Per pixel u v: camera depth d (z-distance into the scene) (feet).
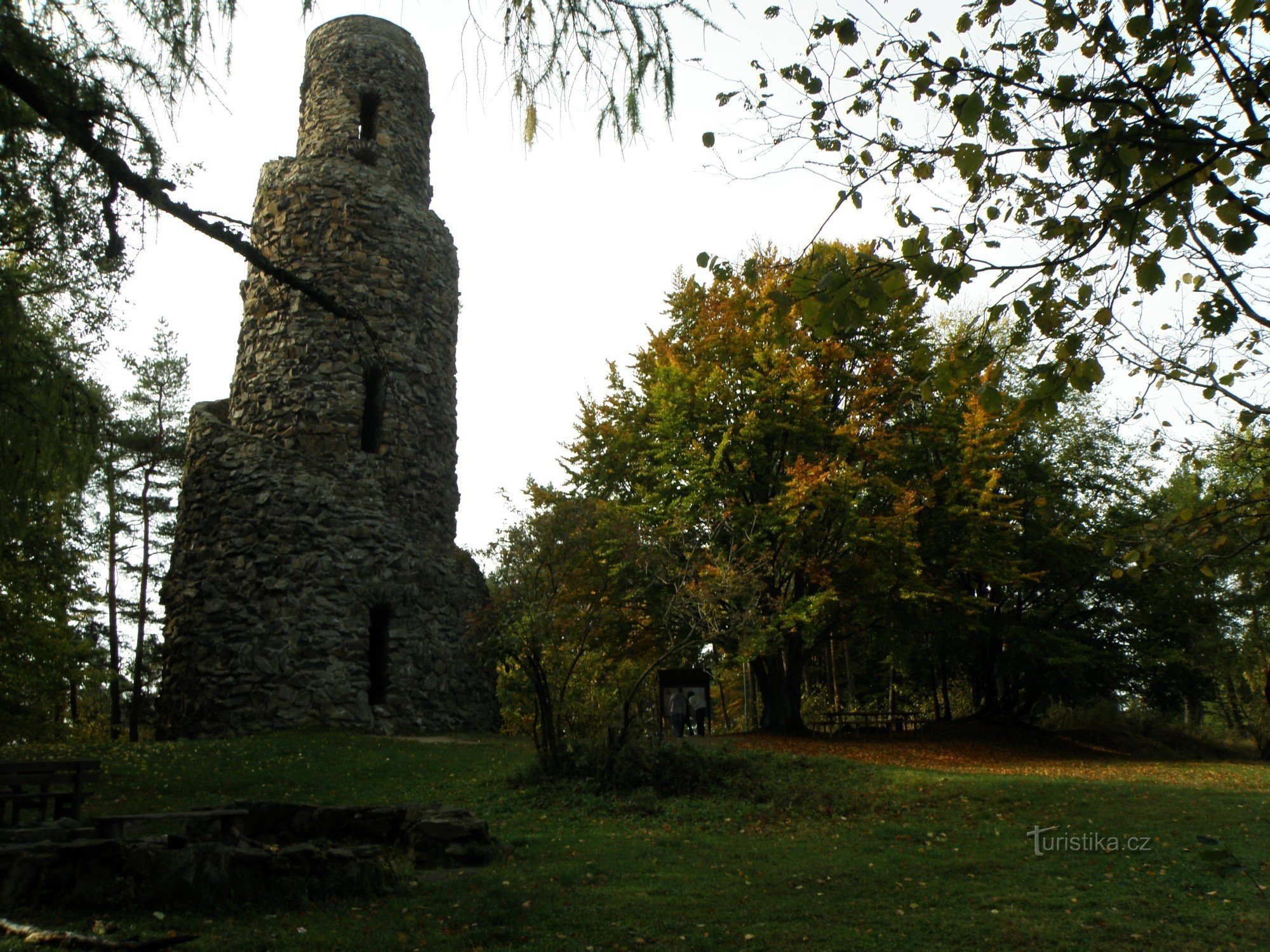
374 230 82.64
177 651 71.61
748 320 76.38
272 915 22.77
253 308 81.71
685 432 74.18
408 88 90.84
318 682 69.46
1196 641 93.76
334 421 76.95
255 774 50.62
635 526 55.42
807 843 35.29
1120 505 92.84
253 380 79.46
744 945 21.29
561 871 28.86
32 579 72.49
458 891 25.95
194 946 19.57
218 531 73.26
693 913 24.03
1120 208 16.43
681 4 20.85
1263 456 24.48
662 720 75.92
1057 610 92.68
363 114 91.40
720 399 75.51
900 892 26.68
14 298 25.79
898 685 124.47
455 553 82.64
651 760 47.62
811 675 126.93
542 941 21.26
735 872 29.48
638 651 76.18
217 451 75.77
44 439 28.19
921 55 17.98
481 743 67.21
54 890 21.93
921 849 33.99
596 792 45.42
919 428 79.36
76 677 94.12
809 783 49.19
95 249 23.09
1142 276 16.19
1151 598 87.81
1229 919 23.84
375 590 73.72
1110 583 90.43
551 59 20.86
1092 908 25.20
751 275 18.13
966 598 78.54
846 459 76.48
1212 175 16.56
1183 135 16.30
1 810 31.22
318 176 82.74
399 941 20.85
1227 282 17.08
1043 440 95.14
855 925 23.06
